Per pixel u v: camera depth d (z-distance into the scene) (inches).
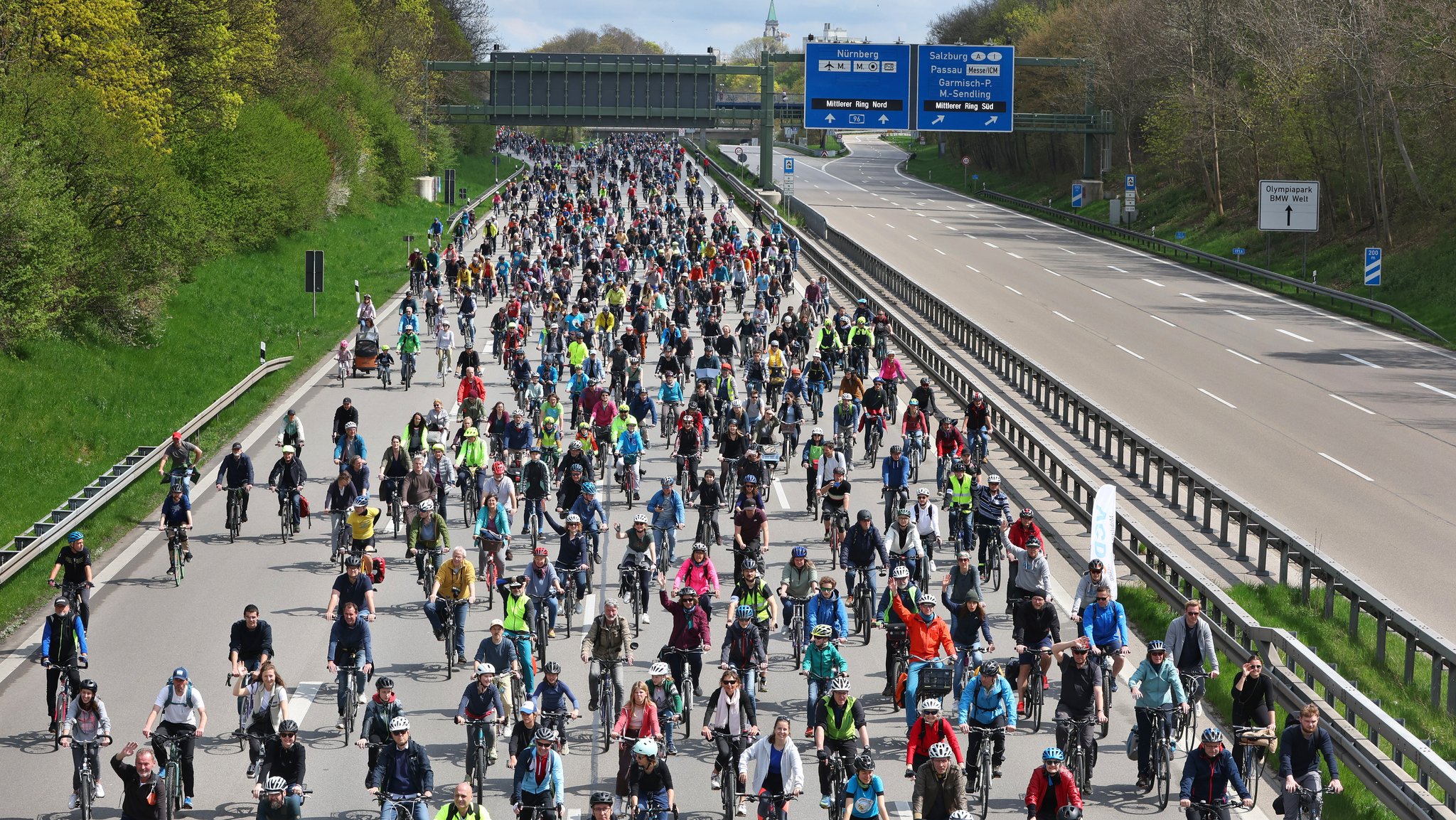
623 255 5354.3
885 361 3221.0
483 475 2374.5
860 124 7175.2
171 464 2605.8
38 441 2945.4
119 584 2086.6
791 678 1710.1
